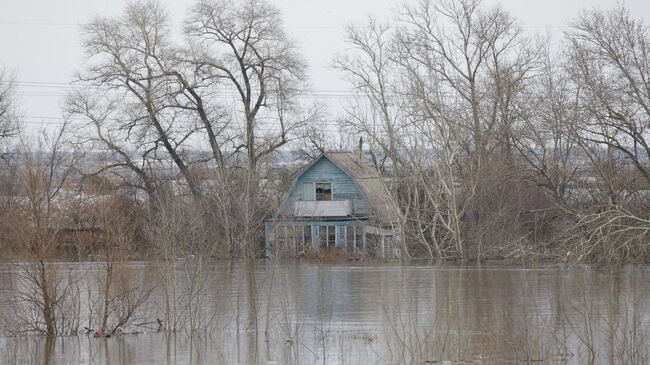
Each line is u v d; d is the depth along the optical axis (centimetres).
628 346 3459
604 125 7500
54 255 3994
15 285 4319
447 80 9425
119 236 4128
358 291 6028
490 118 9169
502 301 5259
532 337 3819
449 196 8806
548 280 6334
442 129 8881
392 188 9438
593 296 5206
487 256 8638
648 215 7162
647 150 7438
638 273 6375
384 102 9219
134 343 3938
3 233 3953
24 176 3981
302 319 4662
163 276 4359
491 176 8662
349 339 4053
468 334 4091
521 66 9538
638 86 7469
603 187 7869
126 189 10012
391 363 3538
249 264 8956
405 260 8988
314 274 7494
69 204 4319
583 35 8931
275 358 3675
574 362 3441
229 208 10031
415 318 4466
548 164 8438
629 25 7519
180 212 8094
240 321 4550
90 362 3609
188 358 3684
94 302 4438
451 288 6081
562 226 7662
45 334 4047
